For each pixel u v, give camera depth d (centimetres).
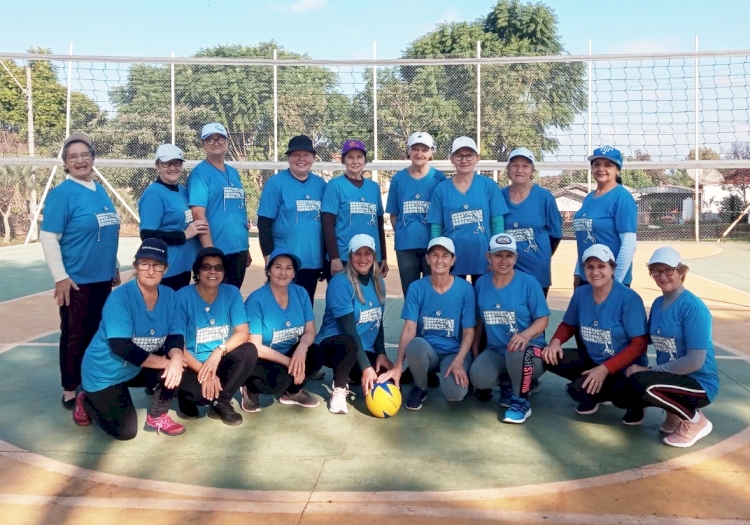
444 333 486
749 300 934
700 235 2102
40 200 2020
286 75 1875
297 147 533
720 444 403
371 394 453
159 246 407
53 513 320
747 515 313
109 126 1894
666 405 393
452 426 439
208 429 435
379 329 502
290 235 540
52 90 2112
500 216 527
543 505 325
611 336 440
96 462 381
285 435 423
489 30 2717
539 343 480
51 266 448
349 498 333
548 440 412
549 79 1683
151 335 415
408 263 559
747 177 2127
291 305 468
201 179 517
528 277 475
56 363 602
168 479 357
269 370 457
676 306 409
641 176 2478
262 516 315
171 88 1775
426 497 334
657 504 325
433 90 1744
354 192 545
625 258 477
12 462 381
